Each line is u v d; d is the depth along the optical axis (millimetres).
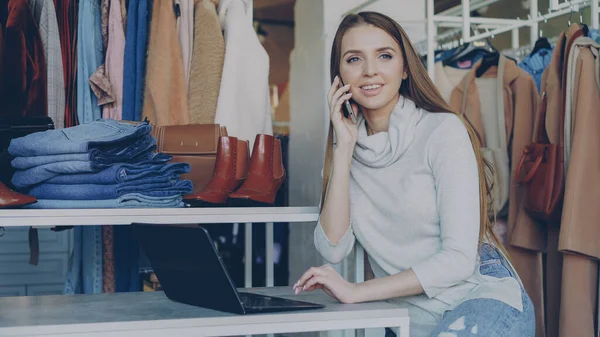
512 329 1504
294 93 3994
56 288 3158
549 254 2553
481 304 1520
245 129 2545
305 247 3717
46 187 1689
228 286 1328
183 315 1363
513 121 2721
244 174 2045
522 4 3855
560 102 2453
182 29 2500
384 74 1733
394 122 1703
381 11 3395
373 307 1464
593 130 2277
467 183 1614
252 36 2566
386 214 1710
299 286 1533
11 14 2262
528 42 4004
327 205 1737
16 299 1599
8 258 3109
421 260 1671
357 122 1812
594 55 2303
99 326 1287
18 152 1730
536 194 2467
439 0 3734
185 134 2184
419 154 1668
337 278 1529
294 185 3979
